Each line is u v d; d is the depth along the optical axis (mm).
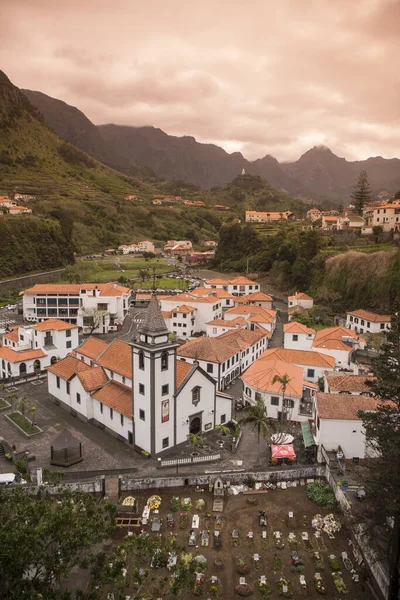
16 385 78062
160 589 35531
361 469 48938
